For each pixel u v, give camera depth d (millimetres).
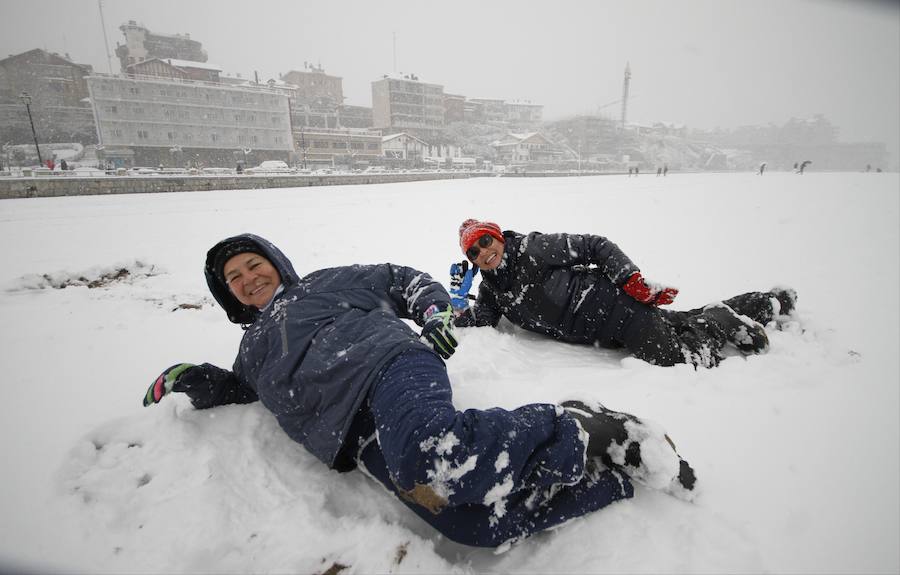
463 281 3162
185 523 1534
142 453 1824
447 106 90125
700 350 2705
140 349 2939
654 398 2275
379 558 1443
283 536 1510
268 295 1914
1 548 1464
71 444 1880
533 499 1493
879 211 10289
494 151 80250
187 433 1906
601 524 1520
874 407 2174
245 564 1433
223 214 12664
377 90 78625
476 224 2928
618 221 10047
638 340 2779
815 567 1374
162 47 77062
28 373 2588
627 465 1590
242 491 1664
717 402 2234
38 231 10141
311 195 19312
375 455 1624
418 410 1420
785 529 1504
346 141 62156
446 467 1352
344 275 1946
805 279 5121
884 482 1690
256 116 53938
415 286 2014
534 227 9516
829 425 2043
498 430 1418
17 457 1835
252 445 1850
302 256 6828
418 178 36625
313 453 1735
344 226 9984
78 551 1459
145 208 14719
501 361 2709
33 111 54281
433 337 1731
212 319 3600
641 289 2680
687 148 114625
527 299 2971
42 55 56781
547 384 2432
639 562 1392
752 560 1386
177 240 8797
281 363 1686
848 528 1504
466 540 1462
